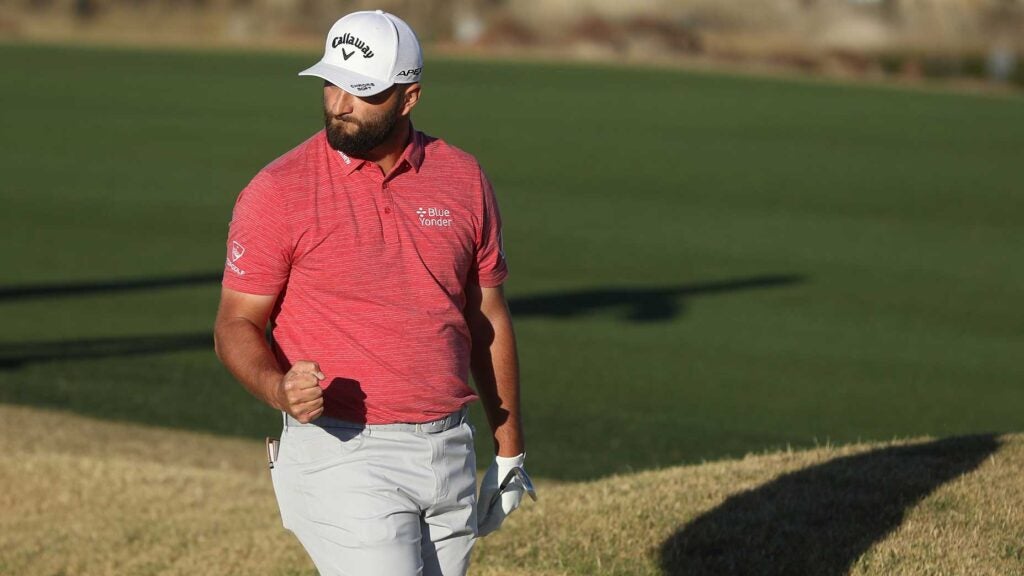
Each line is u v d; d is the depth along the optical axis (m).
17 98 133.50
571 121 126.81
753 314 56.22
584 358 47.72
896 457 23.69
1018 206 88.88
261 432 37.06
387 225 14.72
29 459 31.17
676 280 63.62
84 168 96.25
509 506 16.39
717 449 35.75
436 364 14.86
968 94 161.25
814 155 110.56
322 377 13.47
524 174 98.69
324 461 14.74
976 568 18.61
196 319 53.06
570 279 63.47
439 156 15.26
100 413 38.59
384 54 14.37
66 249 68.44
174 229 74.50
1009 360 48.59
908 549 19.45
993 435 24.80
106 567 24.80
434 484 14.89
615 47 193.38
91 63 164.50
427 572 15.55
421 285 14.83
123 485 29.59
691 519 21.67
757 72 177.62
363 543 14.53
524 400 41.56
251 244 14.60
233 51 183.38
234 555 24.25
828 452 24.89
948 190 94.94
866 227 80.44
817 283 63.38
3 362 45.19
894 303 59.09
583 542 21.36
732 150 112.25
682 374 45.41
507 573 20.56
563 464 34.03
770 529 20.81
